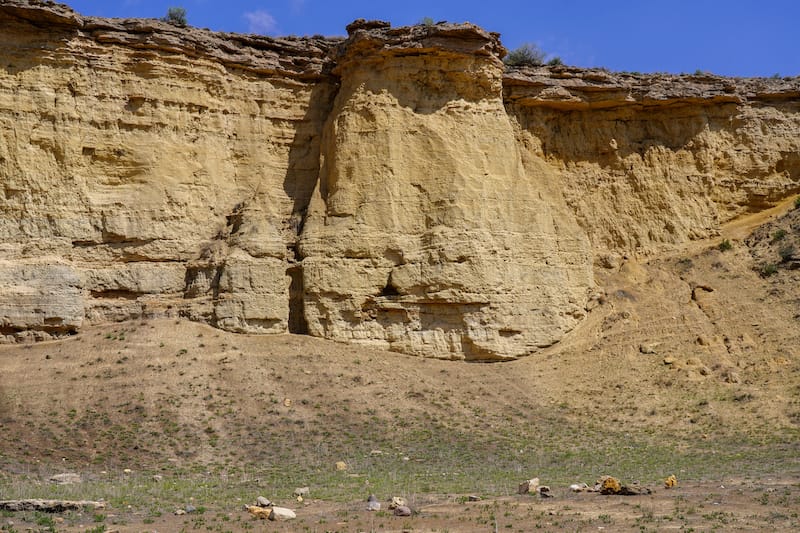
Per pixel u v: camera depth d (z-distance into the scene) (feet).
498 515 87.45
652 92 189.88
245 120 170.60
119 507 92.53
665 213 188.55
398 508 88.58
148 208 157.79
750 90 199.93
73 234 153.28
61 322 147.33
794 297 169.17
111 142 157.99
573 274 172.24
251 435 128.67
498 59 173.17
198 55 166.81
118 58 160.56
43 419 126.11
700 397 149.07
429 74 168.35
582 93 187.42
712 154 194.80
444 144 165.37
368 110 165.78
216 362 143.74
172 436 126.21
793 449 128.26
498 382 152.25
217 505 94.68
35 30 155.74
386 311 158.40
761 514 86.02
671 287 176.24
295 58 175.94
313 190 169.27
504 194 167.22
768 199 196.75
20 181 150.92
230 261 154.81
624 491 97.09
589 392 151.94
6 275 146.20
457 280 157.48
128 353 142.41
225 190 166.30
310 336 155.53
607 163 189.57
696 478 109.19
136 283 154.81
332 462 121.90
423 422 137.39
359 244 159.53
